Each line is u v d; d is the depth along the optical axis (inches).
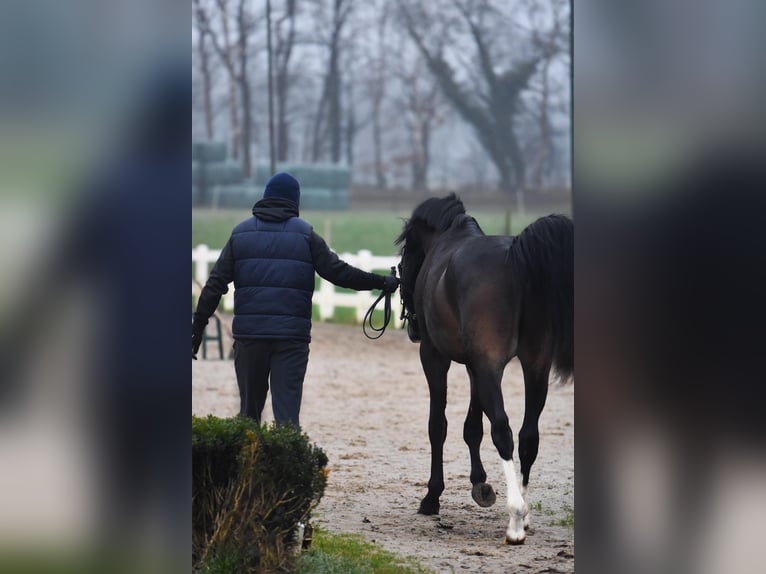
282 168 3479.3
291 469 350.6
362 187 4116.6
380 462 593.3
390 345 1192.8
